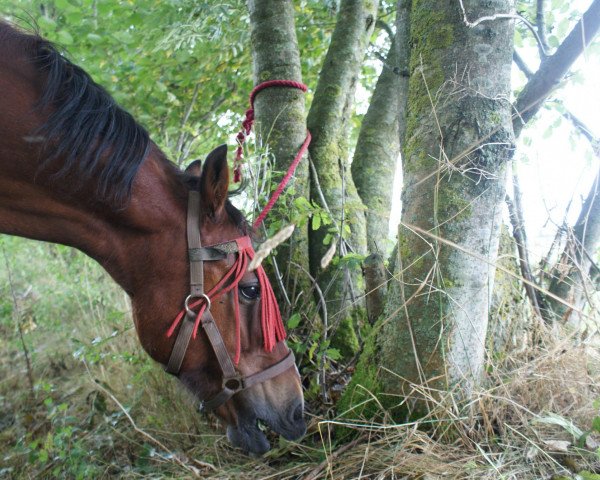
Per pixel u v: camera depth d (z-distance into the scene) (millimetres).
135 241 1637
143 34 4422
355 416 1896
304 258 2652
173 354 1667
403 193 1934
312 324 2393
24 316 4215
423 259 1799
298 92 2834
